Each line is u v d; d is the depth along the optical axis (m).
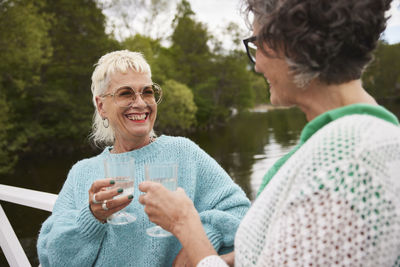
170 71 37.41
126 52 1.46
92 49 25.09
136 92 1.42
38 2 22.28
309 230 0.56
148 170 1.02
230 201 1.37
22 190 1.78
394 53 26.47
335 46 0.62
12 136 21.02
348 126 0.60
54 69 23.92
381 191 0.55
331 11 0.60
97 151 24.19
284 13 0.65
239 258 0.72
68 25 25.28
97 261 1.31
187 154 1.47
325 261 0.55
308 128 0.69
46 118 23.88
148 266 1.29
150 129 1.49
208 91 47.22
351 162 0.56
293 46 0.64
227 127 42.59
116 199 1.09
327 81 0.66
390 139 0.59
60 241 1.26
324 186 0.56
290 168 0.64
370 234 0.54
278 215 0.62
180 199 0.85
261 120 49.38
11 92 21.97
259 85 61.31
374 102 0.67
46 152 23.09
